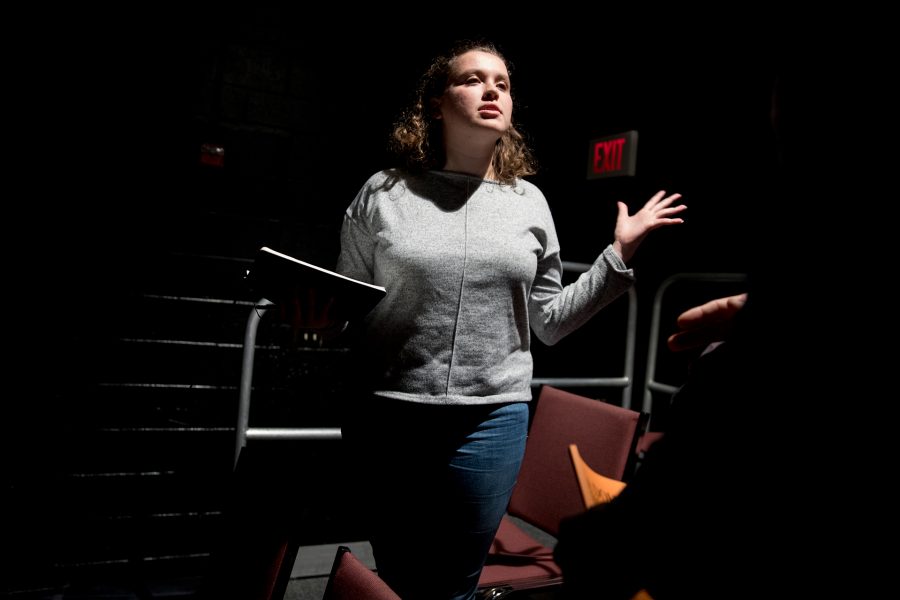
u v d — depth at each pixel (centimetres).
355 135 259
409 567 113
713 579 36
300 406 249
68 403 218
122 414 225
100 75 220
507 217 119
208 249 237
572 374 307
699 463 38
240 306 241
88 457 220
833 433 33
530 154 135
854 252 34
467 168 123
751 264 40
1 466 209
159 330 230
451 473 111
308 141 251
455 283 111
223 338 238
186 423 233
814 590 33
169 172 230
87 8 217
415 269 112
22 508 212
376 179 124
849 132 35
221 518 105
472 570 116
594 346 312
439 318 112
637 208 304
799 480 34
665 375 306
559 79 295
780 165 39
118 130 223
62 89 215
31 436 213
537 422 173
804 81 37
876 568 32
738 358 38
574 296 121
